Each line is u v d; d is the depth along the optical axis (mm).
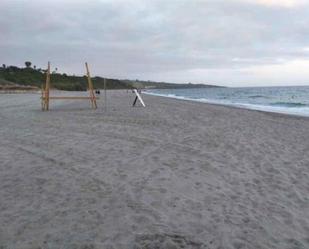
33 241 4562
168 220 5254
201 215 5500
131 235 4742
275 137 13141
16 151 9578
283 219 5520
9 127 14359
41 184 6766
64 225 5016
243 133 13828
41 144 10570
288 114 25031
